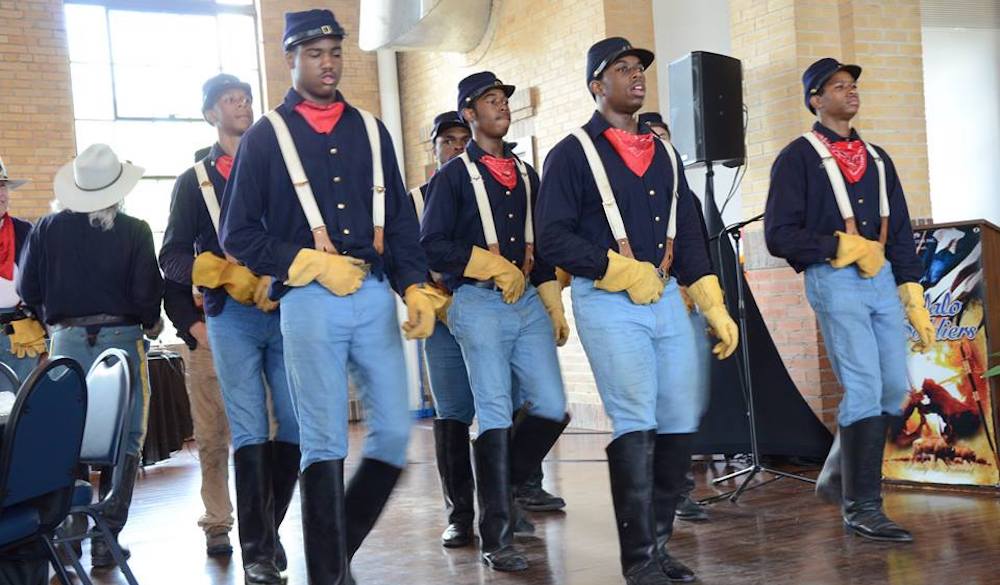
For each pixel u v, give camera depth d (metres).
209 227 4.30
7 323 5.30
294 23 3.34
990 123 10.46
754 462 5.50
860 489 4.43
